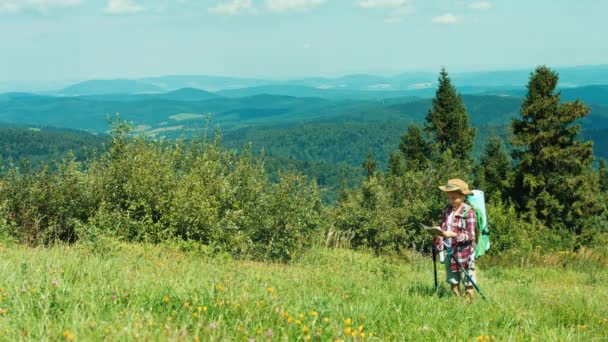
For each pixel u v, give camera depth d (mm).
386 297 6293
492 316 5633
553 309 6734
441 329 4938
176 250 12586
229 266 10008
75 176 15023
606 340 5105
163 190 15117
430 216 21672
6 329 3680
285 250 15477
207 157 17031
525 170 43594
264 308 4762
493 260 19703
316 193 16891
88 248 10273
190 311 4551
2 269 6129
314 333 4070
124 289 5293
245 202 15914
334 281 8078
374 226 20391
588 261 19156
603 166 76875
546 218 42312
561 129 43719
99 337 3547
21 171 14672
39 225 14594
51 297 4555
